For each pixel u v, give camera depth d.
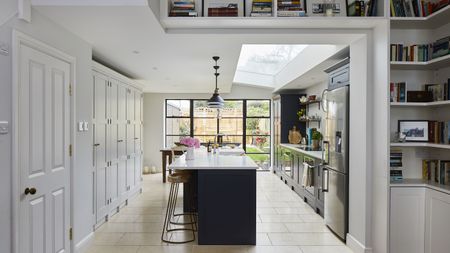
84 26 2.94
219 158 4.43
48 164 2.71
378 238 3.07
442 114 3.11
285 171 7.34
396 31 3.27
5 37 2.20
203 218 3.61
